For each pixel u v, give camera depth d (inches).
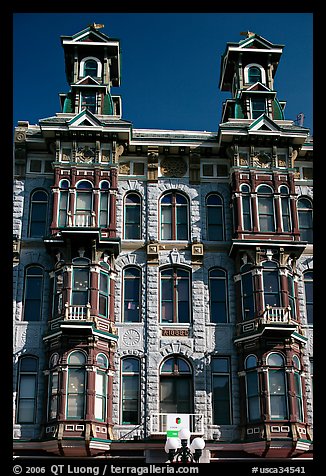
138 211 1534.2
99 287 1396.4
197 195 1546.5
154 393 1354.6
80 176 1504.7
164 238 1510.8
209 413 1344.7
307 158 1615.4
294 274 1457.9
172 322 1429.6
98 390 1318.9
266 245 1435.8
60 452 1258.6
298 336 1378.0
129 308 1440.7
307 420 1370.6
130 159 1573.6
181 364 1398.9
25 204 1519.4
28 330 1396.4
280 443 1273.4
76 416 1273.4
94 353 1325.0
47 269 1457.9
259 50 1704.0
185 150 1568.7
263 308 1387.8
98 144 1528.1
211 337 1416.1
